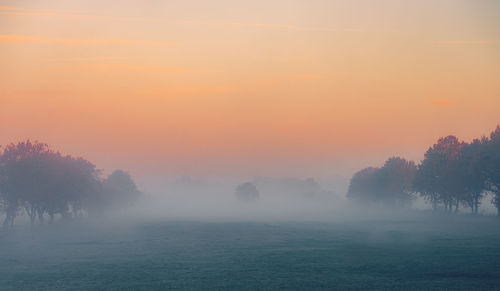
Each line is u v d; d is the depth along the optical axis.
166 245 78.00
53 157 116.75
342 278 44.62
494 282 41.31
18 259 60.34
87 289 40.69
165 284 42.59
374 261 56.06
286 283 42.47
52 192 110.94
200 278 45.59
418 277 44.28
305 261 57.31
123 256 63.34
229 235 99.44
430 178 135.38
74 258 61.31
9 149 106.12
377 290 38.56
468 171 114.62
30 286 42.34
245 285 41.75
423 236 84.69
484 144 114.12
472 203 125.12
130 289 40.50
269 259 59.69
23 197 102.94
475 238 78.81
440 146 135.38
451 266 50.50
